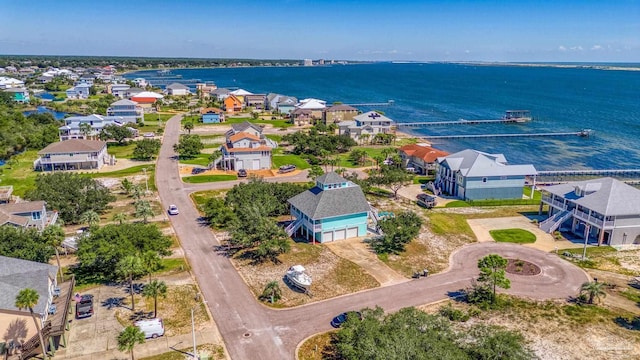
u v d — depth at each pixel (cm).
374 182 9275
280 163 12150
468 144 15688
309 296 5450
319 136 14212
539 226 7706
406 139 15925
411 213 7300
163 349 4422
